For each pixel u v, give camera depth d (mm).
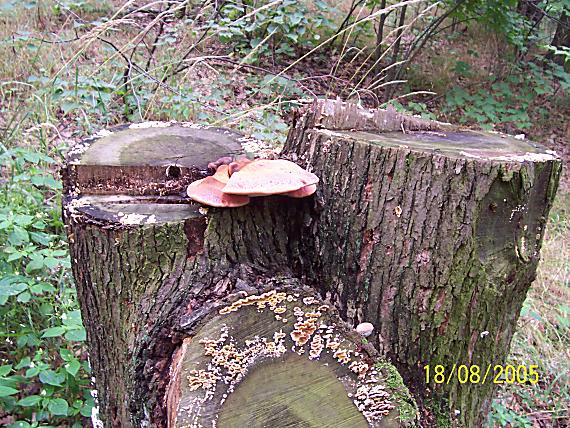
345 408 587
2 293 924
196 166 791
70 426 925
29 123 1499
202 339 609
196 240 711
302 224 790
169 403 616
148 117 1591
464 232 697
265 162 734
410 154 702
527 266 772
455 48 3125
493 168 674
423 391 780
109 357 781
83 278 760
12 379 878
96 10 2426
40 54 1918
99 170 774
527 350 1246
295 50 2609
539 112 2697
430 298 729
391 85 2391
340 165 758
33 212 1204
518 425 1048
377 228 734
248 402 577
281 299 652
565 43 2947
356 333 633
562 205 2082
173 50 1997
